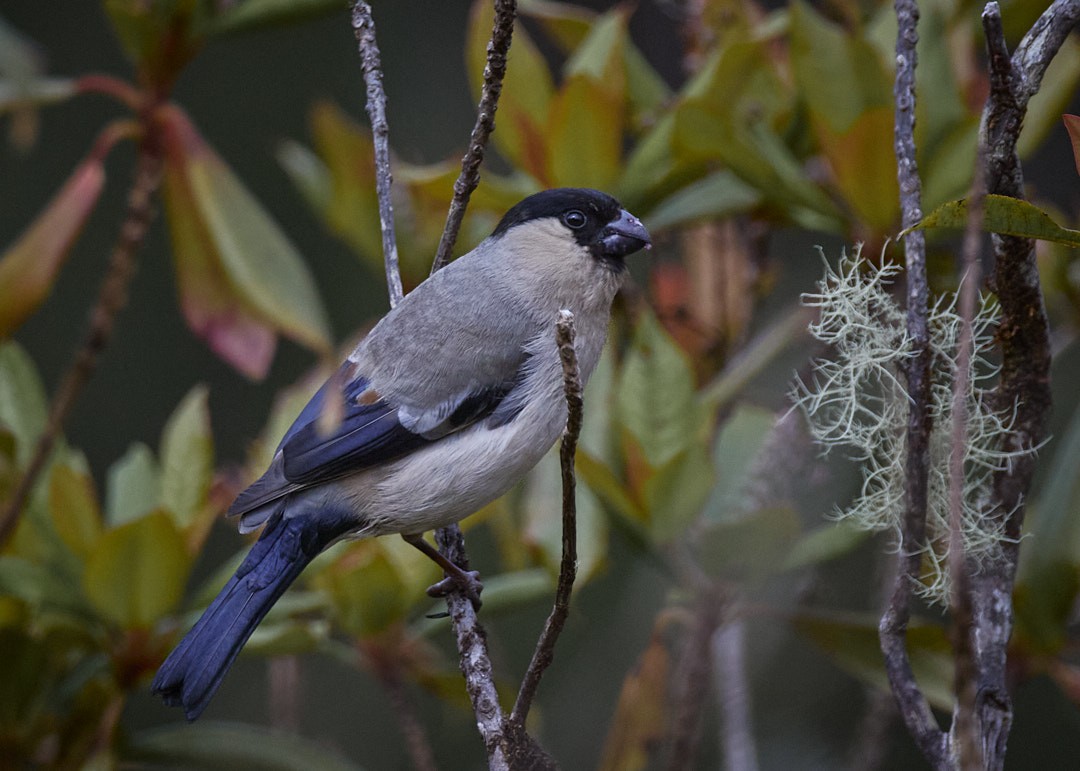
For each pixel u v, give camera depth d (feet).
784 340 26.91
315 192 30.01
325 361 28.17
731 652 26.81
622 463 25.80
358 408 23.90
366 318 41.24
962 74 28.02
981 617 18.85
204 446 27.35
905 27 19.17
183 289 29.01
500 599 25.03
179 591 24.97
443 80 44.50
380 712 36.06
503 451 24.11
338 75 44.62
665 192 27.81
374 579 25.09
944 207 16.60
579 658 34.91
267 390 42.11
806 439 25.86
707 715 32.27
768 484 25.95
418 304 24.63
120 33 27.91
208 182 28.17
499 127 28.14
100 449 41.70
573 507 17.60
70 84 27.96
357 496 23.90
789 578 29.86
